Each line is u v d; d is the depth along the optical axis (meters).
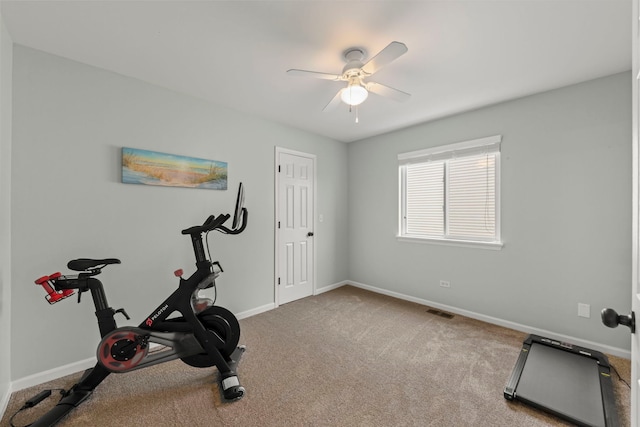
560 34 1.71
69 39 1.78
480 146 2.90
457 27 1.66
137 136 2.30
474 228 3.04
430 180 3.42
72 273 2.00
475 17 1.57
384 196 3.85
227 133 2.89
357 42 1.81
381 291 3.90
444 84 2.38
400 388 1.83
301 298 3.67
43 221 1.90
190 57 1.99
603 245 2.26
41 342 1.89
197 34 1.73
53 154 1.93
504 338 2.53
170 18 1.59
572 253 2.40
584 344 2.34
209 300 2.02
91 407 1.66
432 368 2.06
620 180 2.18
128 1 1.45
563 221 2.44
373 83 1.96
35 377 1.86
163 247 2.44
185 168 2.56
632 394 0.83
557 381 1.81
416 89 2.47
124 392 1.79
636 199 0.81
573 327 2.40
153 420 1.57
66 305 1.98
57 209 1.95
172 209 2.50
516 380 1.83
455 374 1.98
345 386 1.86
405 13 1.54
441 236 3.32
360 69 1.80
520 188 2.66
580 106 2.34
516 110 2.67
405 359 2.19
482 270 2.94
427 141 3.36
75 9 1.51
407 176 3.66
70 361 2.00
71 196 2.01
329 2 1.47
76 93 2.03
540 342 2.31
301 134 3.65
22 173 1.82
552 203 2.49
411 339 2.52
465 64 2.06
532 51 1.89
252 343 2.45
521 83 2.36
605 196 2.24
